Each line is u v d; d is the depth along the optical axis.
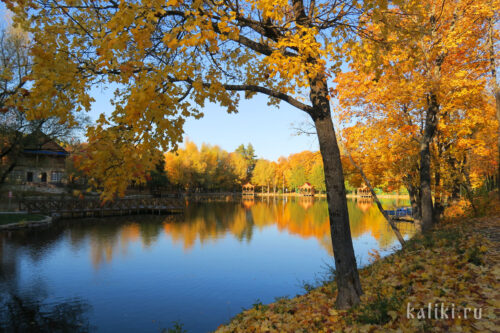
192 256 15.19
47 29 3.35
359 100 11.67
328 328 3.99
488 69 10.08
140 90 2.99
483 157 13.64
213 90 3.69
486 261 4.77
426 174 10.85
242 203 60.25
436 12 9.81
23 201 29.23
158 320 8.12
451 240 6.72
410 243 8.74
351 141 12.80
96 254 15.23
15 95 3.10
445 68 10.96
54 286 10.55
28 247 16.31
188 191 91.38
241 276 11.94
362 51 4.25
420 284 4.52
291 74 3.63
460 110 11.23
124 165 3.64
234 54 4.88
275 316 5.08
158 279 11.48
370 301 4.41
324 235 21.72
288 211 42.12
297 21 4.49
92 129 3.56
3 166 21.50
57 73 3.10
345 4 4.16
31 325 7.71
